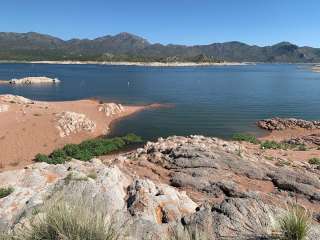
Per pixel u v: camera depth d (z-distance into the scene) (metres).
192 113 68.31
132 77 168.50
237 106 79.00
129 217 9.67
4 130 42.72
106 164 23.38
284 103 85.50
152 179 20.05
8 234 7.46
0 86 115.94
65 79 149.62
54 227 6.68
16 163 36.06
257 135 51.75
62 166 19.02
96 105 67.00
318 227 8.75
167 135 50.44
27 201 12.02
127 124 56.88
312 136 46.56
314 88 127.06
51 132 44.38
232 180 19.77
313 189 18.12
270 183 19.69
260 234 8.71
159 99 87.75
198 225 9.37
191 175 20.42
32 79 130.62
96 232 6.70
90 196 11.90
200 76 190.25
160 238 8.69
